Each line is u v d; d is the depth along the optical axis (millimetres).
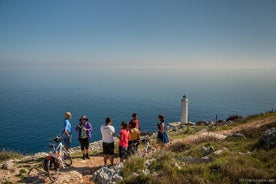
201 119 180125
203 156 12602
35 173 12422
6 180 11531
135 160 11820
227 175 8867
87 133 15219
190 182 8797
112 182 10680
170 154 12352
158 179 9203
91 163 14578
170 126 34281
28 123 132375
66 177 11938
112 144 13539
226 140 16203
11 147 83312
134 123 14570
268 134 12797
